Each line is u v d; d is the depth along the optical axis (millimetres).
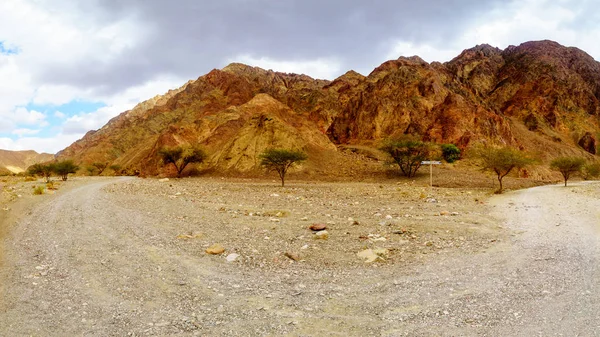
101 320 5852
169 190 30781
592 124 123188
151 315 6027
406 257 9391
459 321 5672
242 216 15805
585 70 153375
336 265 8773
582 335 5105
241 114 106438
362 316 5922
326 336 5250
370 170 60031
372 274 8070
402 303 6422
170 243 10922
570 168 42906
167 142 91625
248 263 8945
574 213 16594
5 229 13219
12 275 8102
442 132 79188
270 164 46406
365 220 14836
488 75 154875
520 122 120875
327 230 12680
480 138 76062
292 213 16797
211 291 7094
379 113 91188
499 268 8289
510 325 5488
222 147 77000
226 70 183125
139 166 94562
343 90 139625
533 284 7184
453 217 15719
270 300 6625
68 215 16312
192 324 5672
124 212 17047
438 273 8039
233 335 5305
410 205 20812
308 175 59750
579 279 7359
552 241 10797
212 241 11156
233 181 53125
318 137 82375
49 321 5816
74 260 9250
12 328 5570
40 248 10492
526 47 169250
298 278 7840
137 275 8055
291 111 117438
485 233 12219
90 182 44688
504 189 38344
